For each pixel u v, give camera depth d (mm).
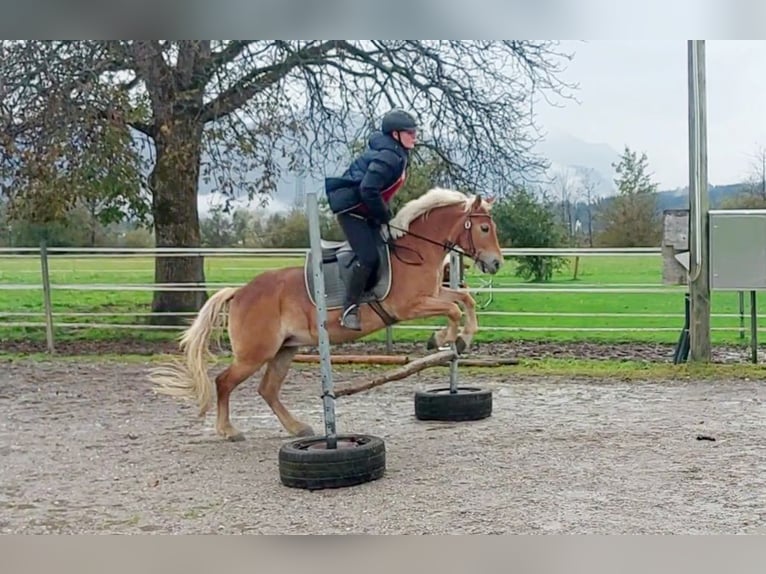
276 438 7082
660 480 5402
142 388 9719
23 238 20562
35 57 12594
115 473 5988
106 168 12750
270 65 13594
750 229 10031
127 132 12977
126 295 18438
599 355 11680
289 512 4922
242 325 6598
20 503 5258
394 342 13203
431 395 7578
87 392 9500
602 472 5629
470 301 6680
